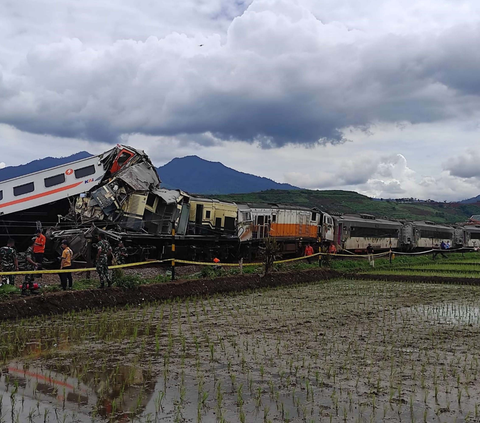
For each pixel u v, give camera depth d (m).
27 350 12.16
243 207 39.84
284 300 21.78
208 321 16.36
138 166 32.19
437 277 31.95
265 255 28.22
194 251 35.25
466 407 8.77
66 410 8.40
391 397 9.19
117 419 8.08
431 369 11.06
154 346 12.66
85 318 16.53
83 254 27.08
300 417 8.24
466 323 16.67
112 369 10.63
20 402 8.73
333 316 17.66
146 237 31.47
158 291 21.44
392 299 22.41
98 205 30.08
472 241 78.38
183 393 9.17
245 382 9.94
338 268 37.16
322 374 10.55
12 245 20.61
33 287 18.23
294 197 162.00
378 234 57.09
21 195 29.45
